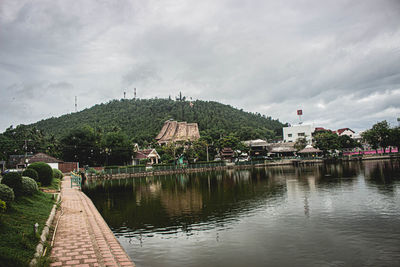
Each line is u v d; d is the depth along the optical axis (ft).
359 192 95.55
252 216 68.39
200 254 44.42
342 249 44.96
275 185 126.62
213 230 57.57
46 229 44.42
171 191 120.78
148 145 323.78
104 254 36.99
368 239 49.01
